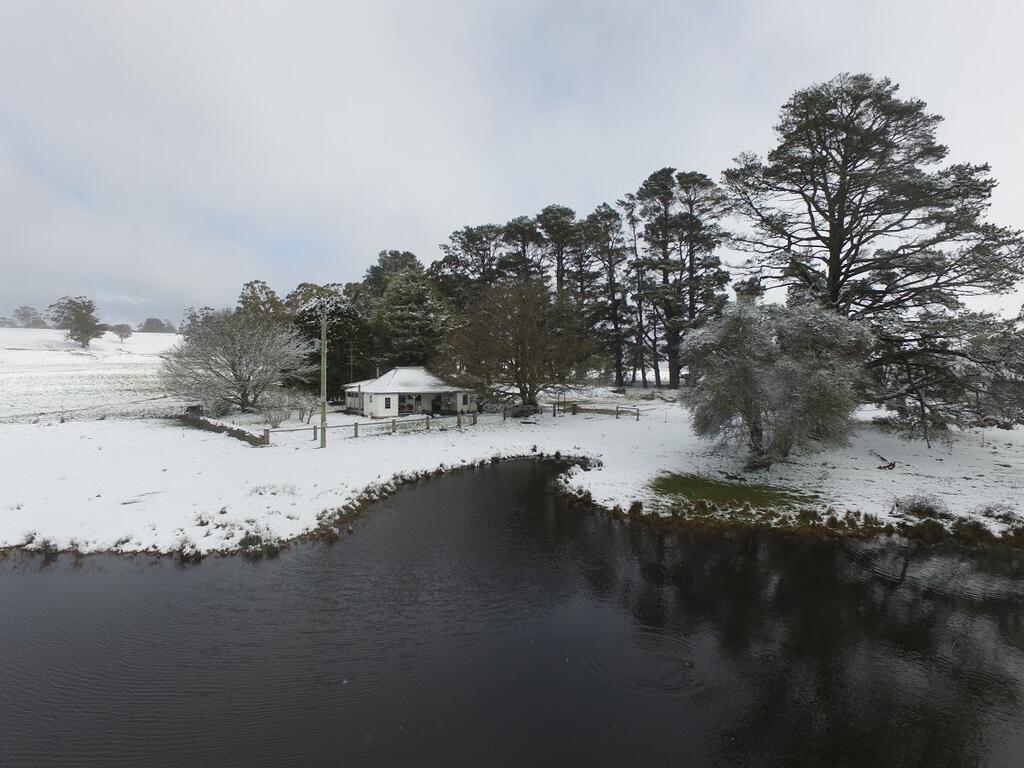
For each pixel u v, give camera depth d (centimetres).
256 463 2036
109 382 5094
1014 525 1421
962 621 968
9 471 1755
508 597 1058
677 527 1503
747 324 1919
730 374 1916
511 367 3612
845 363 1911
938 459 2042
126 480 1702
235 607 984
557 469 2278
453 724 670
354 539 1381
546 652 850
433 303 4728
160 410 3734
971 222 2028
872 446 2253
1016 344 1889
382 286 6606
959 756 628
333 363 4372
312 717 677
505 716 687
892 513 1545
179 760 595
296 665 796
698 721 686
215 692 725
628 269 5016
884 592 1091
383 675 776
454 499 1791
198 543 1246
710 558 1280
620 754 620
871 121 2212
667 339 5022
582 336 4131
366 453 2355
